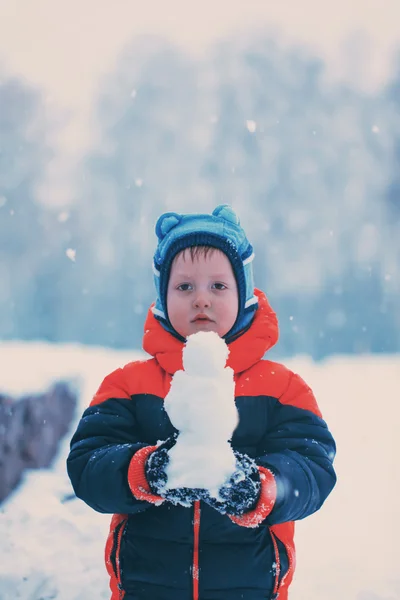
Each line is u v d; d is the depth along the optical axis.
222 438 1.80
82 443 2.27
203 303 2.28
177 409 1.80
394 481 6.85
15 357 7.70
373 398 11.81
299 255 32.59
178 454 1.78
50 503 4.95
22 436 5.40
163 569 2.15
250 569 2.14
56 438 6.19
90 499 2.13
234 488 1.80
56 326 33.62
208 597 2.12
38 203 34.44
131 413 2.33
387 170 34.34
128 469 2.02
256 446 2.30
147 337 2.41
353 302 31.84
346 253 32.50
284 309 31.97
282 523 2.18
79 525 4.56
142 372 2.37
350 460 7.74
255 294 2.53
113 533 2.27
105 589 3.82
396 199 33.69
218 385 1.81
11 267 33.59
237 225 2.44
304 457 2.21
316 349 31.30
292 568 2.26
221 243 2.34
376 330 31.53
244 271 2.38
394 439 8.73
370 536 5.20
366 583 4.17
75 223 34.44
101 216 35.00
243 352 2.33
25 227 34.06
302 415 2.32
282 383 2.35
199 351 1.82
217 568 2.13
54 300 33.69
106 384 2.39
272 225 33.34
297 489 2.05
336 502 6.16
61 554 4.16
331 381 13.70
